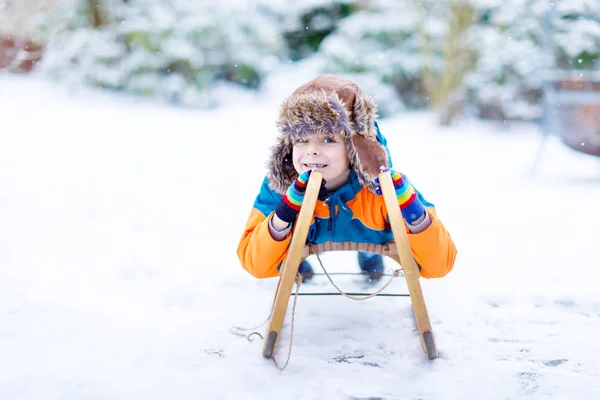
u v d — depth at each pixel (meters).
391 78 10.13
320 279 2.59
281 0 11.91
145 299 2.44
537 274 2.77
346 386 1.71
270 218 1.86
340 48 10.27
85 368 1.82
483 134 8.28
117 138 7.29
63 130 7.57
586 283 2.64
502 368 1.82
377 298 2.42
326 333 2.09
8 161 5.64
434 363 1.85
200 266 2.90
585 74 4.93
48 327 2.12
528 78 9.30
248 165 5.96
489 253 3.12
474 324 2.19
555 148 7.02
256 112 9.81
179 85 10.12
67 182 4.90
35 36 10.09
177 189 4.82
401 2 10.30
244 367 1.83
